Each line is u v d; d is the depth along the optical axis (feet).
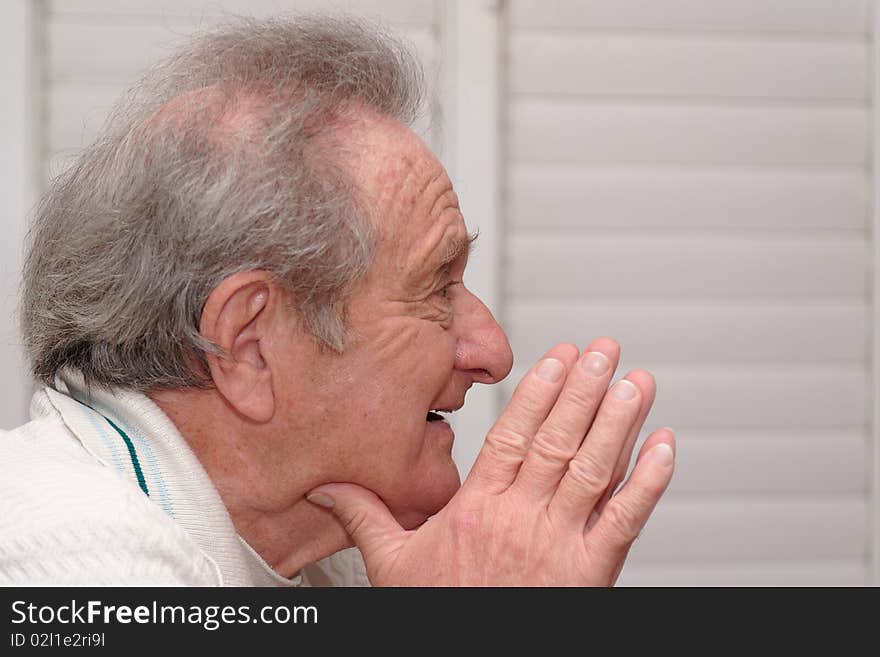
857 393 6.29
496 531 2.43
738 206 6.15
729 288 6.18
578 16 5.98
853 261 6.25
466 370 2.87
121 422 2.64
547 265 6.06
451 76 5.74
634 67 6.03
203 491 2.53
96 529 2.16
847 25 6.15
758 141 6.15
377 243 2.54
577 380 2.45
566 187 6.04
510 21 5.95
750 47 6.10
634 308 6.13
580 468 2.41
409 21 5.77
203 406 2.61
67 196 2.75
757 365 6.23
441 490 2.83
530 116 6.00
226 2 5.68
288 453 2.63
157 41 5.71
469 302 2.92
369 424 2.63
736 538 6.29
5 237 5.49
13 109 5.48
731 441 6.25
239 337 2.52
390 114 2.78
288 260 2.46
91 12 5.69
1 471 2.33
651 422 6.20
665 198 6.10
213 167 2.48
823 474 6.30
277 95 2.60
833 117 6.19
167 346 2.55
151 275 2.50
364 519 2.68
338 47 2.76
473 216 5.80
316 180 2.49
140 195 2.53
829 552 6.33
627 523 2.40
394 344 2.60
